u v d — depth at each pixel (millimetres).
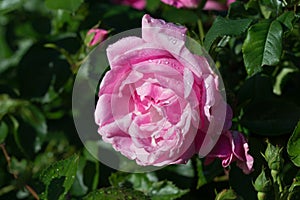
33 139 850
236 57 741
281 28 605
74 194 756
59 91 814
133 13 812
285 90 737
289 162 678
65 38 828
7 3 869
